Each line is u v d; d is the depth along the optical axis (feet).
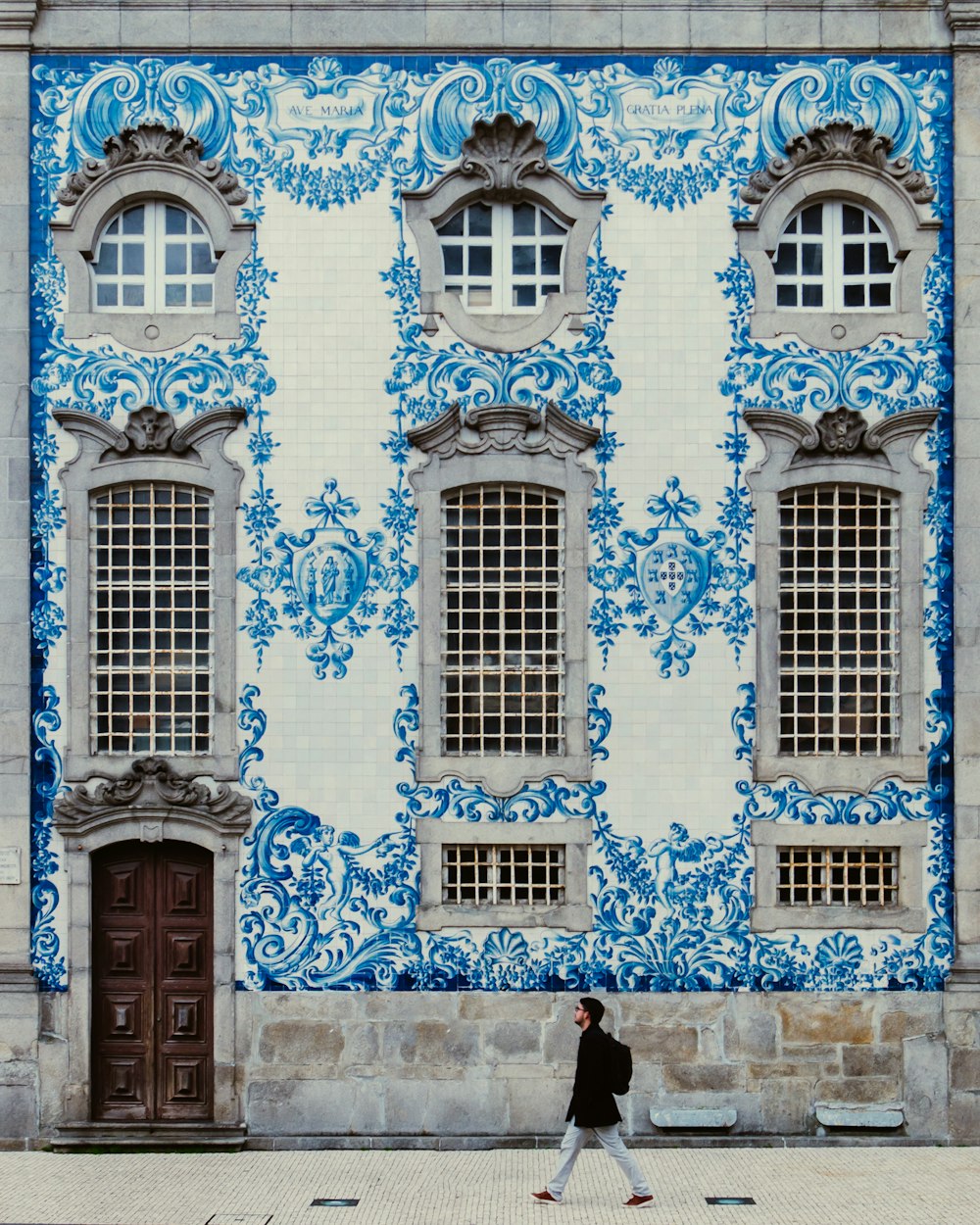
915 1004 41.14
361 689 41.65
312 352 42.01
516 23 42.16
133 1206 35.37
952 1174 37.83
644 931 41.24
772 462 41.83
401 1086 40.98
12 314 41.93
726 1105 40.98
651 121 42.24
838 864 41.88
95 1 42.19
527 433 41.88
